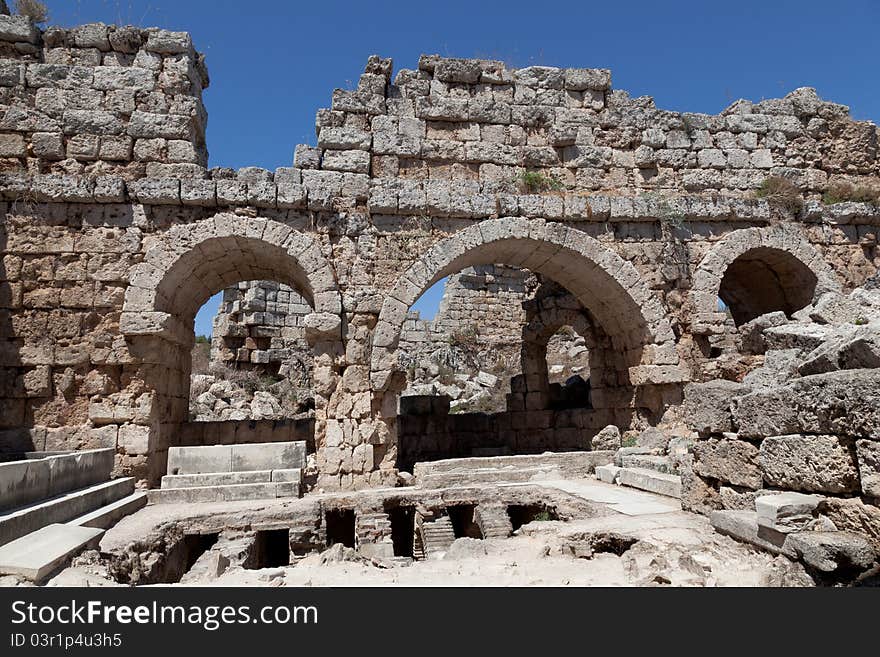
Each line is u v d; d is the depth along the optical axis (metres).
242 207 12.93
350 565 6.81
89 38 13.24
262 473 11.34
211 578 6.82
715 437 8.05
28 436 11.56
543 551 6.98
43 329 11.95
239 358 24.88
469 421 18.98
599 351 17.45
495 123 15.05
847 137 16.94
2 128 12.53
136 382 12.06
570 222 14.58
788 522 5.91
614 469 11.78
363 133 14.01
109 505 9.23
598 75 15.75
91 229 12.38
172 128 13.10
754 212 15.25
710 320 14.56
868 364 6.31
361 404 12.61
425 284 13.30
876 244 16.03
